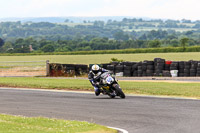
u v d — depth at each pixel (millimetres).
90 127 36531
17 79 112438
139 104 55219
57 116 46031
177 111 47438
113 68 123938
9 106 55781
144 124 39250
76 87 84500
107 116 45188
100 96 68312
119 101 59469
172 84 87500
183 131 34594
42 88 87438
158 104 54781
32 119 41312
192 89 75375
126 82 95438
